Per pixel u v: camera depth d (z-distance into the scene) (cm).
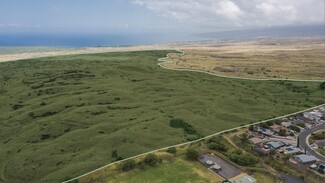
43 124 14888
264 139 12112
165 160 10269
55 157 11806
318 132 12812
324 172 9225
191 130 13475
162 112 16075
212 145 11162
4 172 11406
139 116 15512
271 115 15575
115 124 14362
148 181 9006
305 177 9025
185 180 8956
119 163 10219
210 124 14312
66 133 13938
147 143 12100
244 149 11194
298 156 10112
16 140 13712
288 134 12625
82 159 11319
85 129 13888
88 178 9469
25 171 11131
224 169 9569
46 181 10025
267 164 9919
